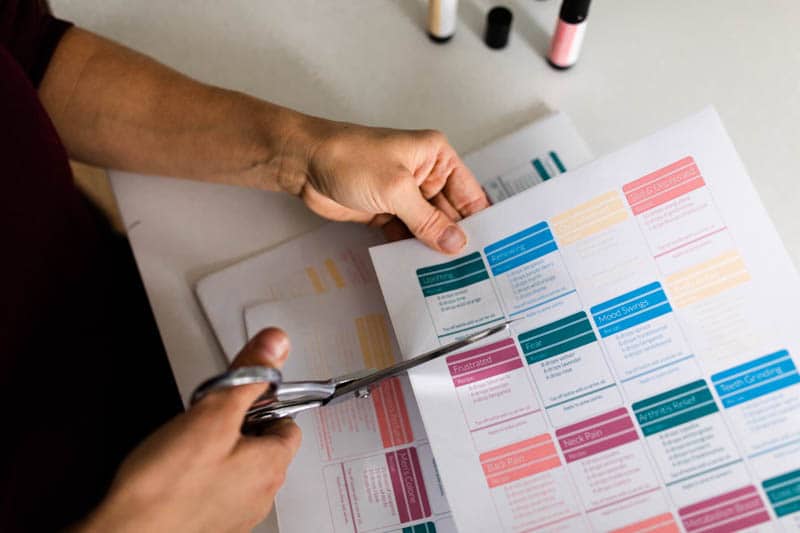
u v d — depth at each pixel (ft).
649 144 1.90
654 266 1.83
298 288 2.14
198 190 2.30
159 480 1.47
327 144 1.99
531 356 1.83
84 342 2.16
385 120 2.31
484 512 1.75
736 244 1.80
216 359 2.13
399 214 1.97
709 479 1.69
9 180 1.83
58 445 2.00
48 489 1.94
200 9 2.48
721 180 1.84
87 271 2.21
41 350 1.98
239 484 1.61
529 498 1.75
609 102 2.25
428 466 1.93
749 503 1.66
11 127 1.82
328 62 2.39
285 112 2.11
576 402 1.79
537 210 1.93
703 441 1.71
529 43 2.34
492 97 2.30
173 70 2.24
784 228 2.07
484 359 1.85
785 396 1.70
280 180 2.14
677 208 1.85
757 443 1.69
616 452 1.74
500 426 1.80
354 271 2.14
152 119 2.19
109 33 2.48
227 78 2.40
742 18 2.28
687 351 1.77
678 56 2.27
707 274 1.80
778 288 1.75
